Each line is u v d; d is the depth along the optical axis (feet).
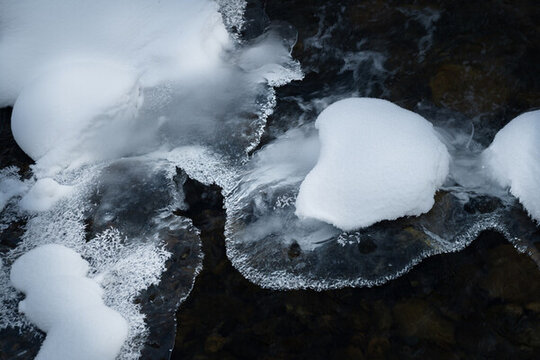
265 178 10.38
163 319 9.71
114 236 10.12
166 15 11.14
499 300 9.62
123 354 9.52
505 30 11.35
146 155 10.58
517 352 9.36
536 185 9.94
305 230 10.00
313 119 10.79
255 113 10.82
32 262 9.87
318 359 9.46
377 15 11.69
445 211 10.05
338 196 9.87
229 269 9.97
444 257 9.87
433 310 9.62
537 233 9.89
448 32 11.43
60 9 11.15
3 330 9.62
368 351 9.45
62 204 10.32
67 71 10.64
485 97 10.87
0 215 10.33
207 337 9.62
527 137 10.08
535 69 11.00
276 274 9.88
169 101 10.79
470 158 10.37
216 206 10.35
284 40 11.50
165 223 10.22
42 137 10.47
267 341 9.57
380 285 9.77
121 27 11.06
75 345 9.39
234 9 11.66
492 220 10.03
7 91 10.85
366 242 9.90
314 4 11.80
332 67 11.30
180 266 9.98
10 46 10.94
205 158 10.57
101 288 9.82
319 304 9.71
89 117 10.52
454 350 9.41
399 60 11.27
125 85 10.69
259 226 10.13
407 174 9.81
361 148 9.89
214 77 11.00
